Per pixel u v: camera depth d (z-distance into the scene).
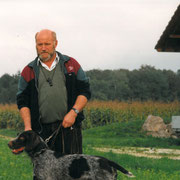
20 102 5.38
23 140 4.96
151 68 115.81
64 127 5.23
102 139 22.66
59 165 4.95
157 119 24.80
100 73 114.75
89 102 33.97
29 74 5.32
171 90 105.69
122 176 7.87
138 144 20.31
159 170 9.90
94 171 4.84
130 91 101.19
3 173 7.47
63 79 5.29
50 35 5.20
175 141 21.17
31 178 7.25
